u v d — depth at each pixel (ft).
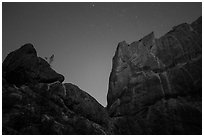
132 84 96.43
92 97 89.61
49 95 79.82
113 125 86.74
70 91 84.23
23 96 75.61
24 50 87.40
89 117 82.12
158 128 83.46
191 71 92.22
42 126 71.41
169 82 92.22
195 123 81.92
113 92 99.14
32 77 82.02
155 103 89.56
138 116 88.38
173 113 84.94
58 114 76.89
